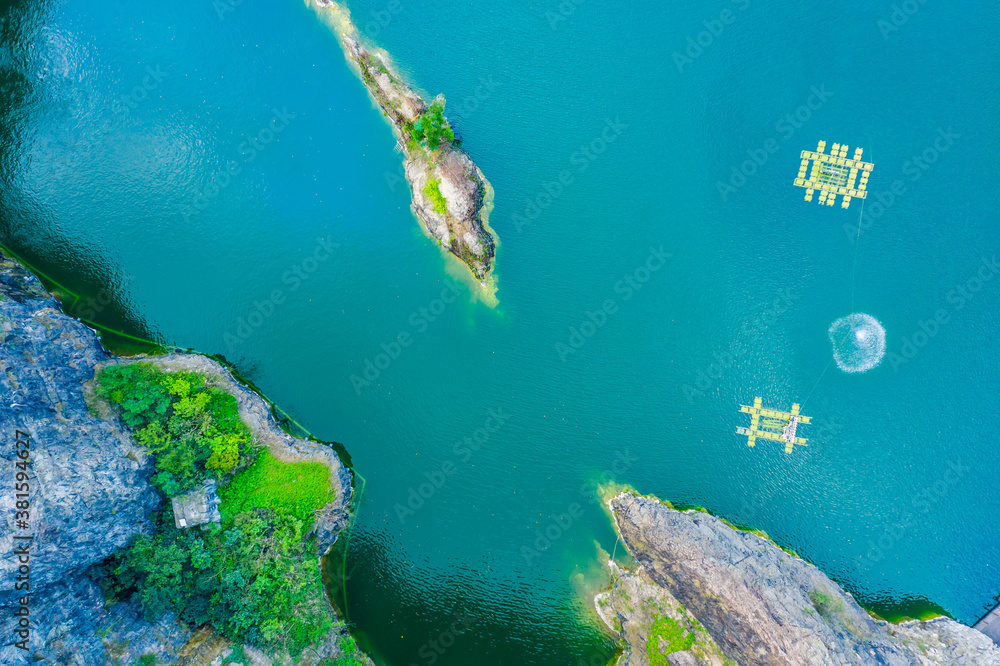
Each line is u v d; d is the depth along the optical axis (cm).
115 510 3203
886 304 4112
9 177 3997
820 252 4150
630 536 3978
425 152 4075
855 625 3738
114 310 4003
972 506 4006
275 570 3566
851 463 4056
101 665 3031
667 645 3791
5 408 3016
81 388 3484
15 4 4059
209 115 4131
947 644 3759
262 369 4072
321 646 3647
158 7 4159
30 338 3356
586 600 3975
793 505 4056
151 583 3284
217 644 3388
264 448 3838
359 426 4078
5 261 3822
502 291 4175
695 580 3778
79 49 4091
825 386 4084
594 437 4109
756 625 3591
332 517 3894
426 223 4109
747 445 4088
